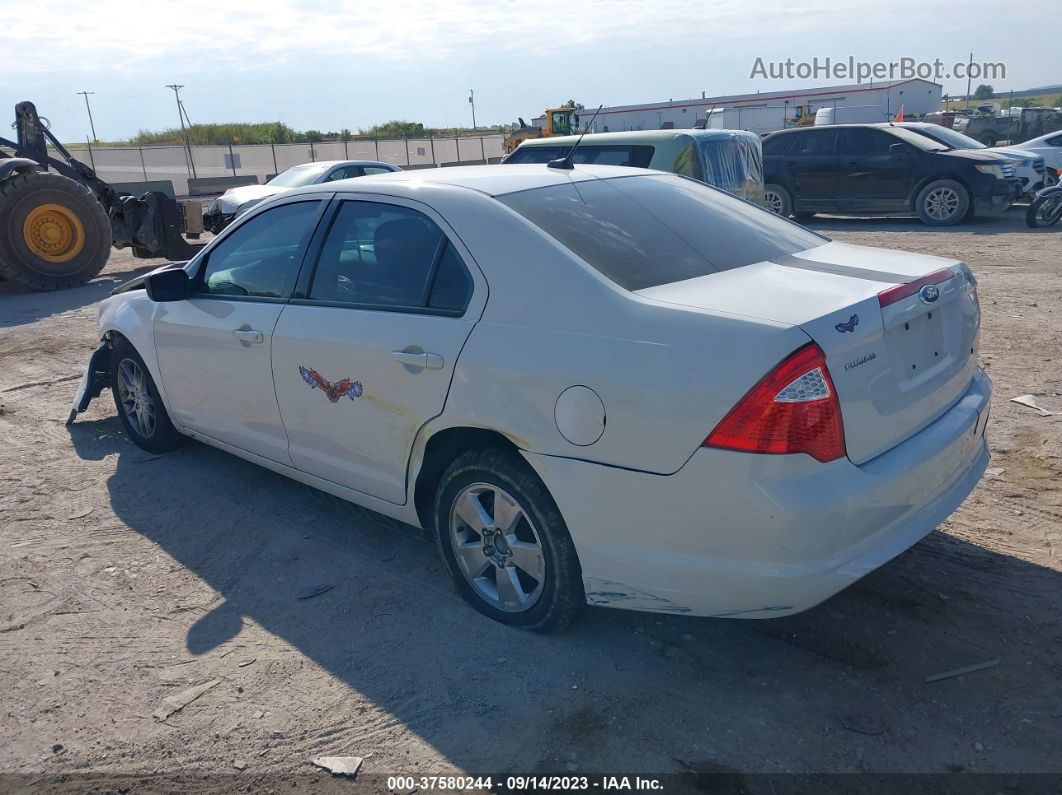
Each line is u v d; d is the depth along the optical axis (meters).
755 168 10.79
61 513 4.70
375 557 4.11
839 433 2.66
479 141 41.09
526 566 3.29
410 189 3.68
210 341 4.45
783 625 3.36
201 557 4.18
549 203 3.46
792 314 2.70
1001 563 3.69
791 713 2.88
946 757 2.66
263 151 36.25
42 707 3.12
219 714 3.04
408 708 3.02
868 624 3.33
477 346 3.20
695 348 2.71
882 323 2.80
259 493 4.87
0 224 11.56
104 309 5.55
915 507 2.94
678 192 3.97
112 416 6.35
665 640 3.32
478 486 3.36
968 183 14.74
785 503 2.59
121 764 2.82
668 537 2.82
